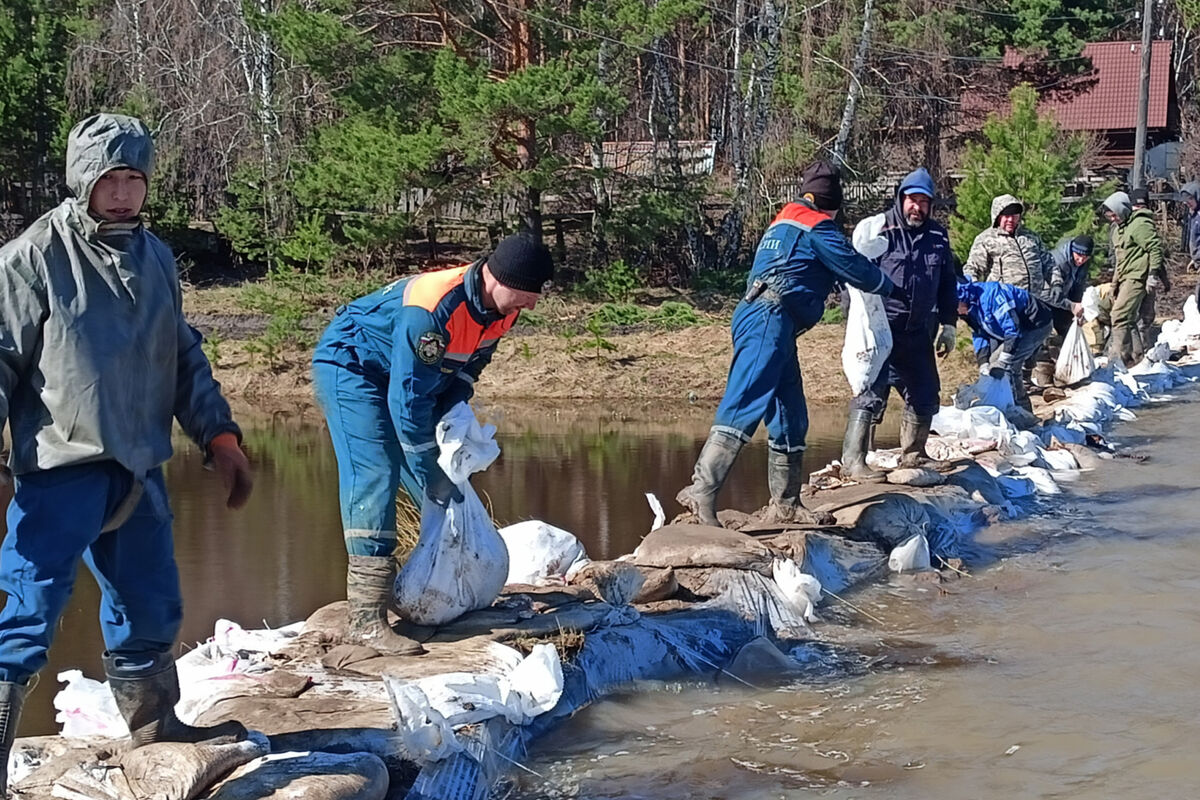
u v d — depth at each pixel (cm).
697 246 2914
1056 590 673
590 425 1448
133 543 347
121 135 323
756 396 665
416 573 494
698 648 551
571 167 2492
